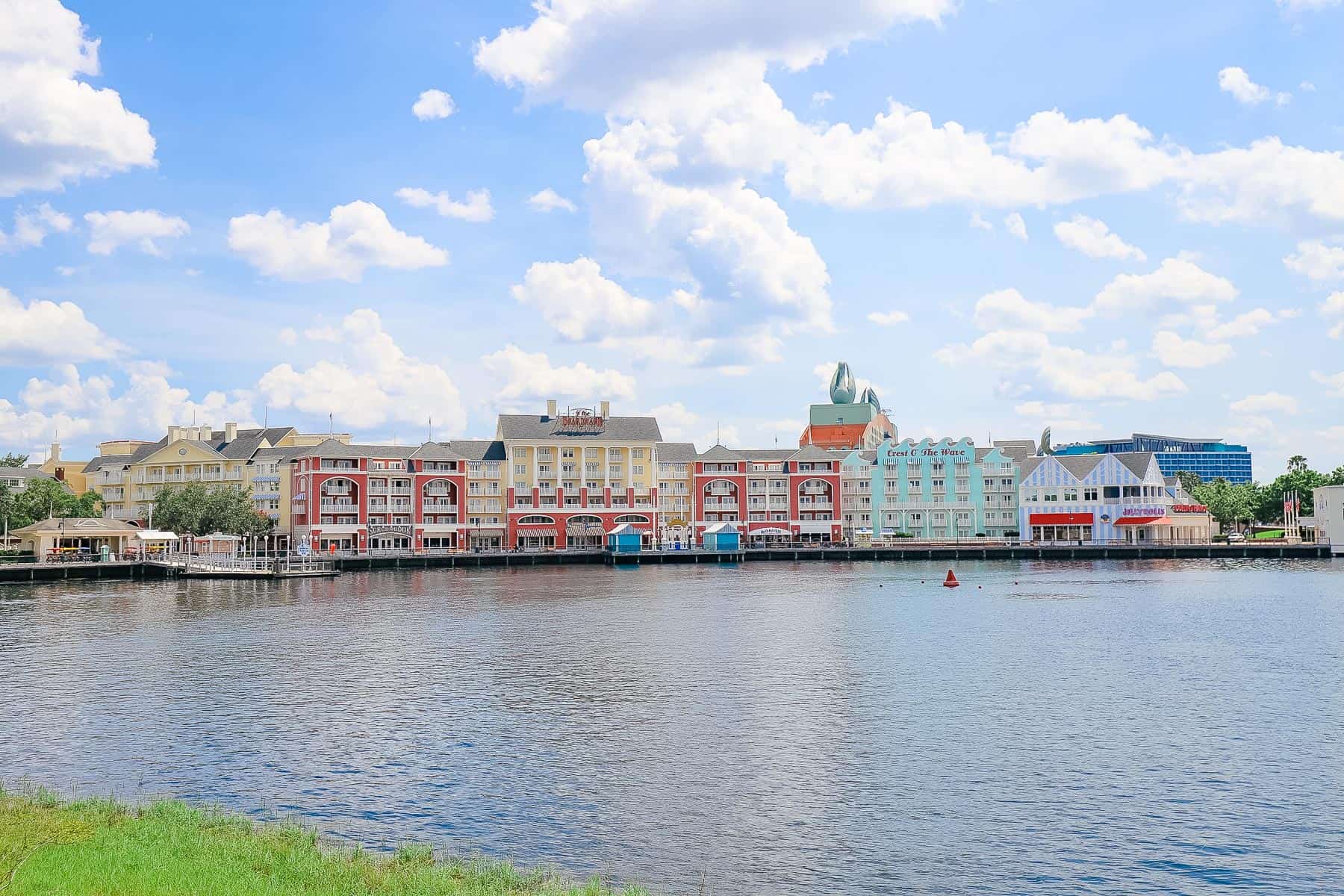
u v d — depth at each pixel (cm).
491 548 19900
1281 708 4878
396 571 16100
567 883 2745
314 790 3638
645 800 3519
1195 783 3691
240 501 18525
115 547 17600
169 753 4141
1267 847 3091
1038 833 3212
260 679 5772
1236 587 11838
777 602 10262
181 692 5406
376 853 2967
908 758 4022
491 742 4294
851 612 9175
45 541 15700
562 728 4538
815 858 3014
